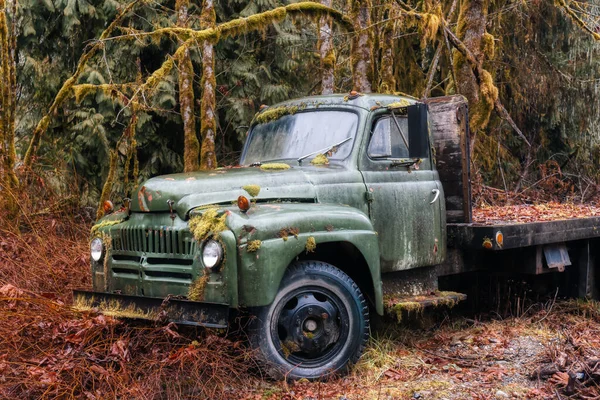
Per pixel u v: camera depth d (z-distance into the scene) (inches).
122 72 465.1
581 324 257.3
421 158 231.8
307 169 215.3
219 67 486.9
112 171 333.7
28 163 344.8
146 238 198.5
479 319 268.1
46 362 178.2
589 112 626.2
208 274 182.2
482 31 388.2
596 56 620.7
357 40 372.8
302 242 187.8
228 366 182.4
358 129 224.2
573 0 462.9
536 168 631.8
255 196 197.6
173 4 485.7
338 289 197.6
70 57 478.0
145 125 469.1
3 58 335.9
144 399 167.5
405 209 228.7
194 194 193.3
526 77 606.2
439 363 211.6
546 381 192.9
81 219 363.3
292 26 497.7
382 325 242.4
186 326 198.2
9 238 306.2
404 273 233.8
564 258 271.1
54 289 268.7
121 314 191.8
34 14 455.5
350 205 214.8
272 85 494.0
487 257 266.4
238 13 493.4
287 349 189.5
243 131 479.2
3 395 165.0
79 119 458.3
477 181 419.5
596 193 505.0
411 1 490.9
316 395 179.5
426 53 582.9
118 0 458.3
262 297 179.3
